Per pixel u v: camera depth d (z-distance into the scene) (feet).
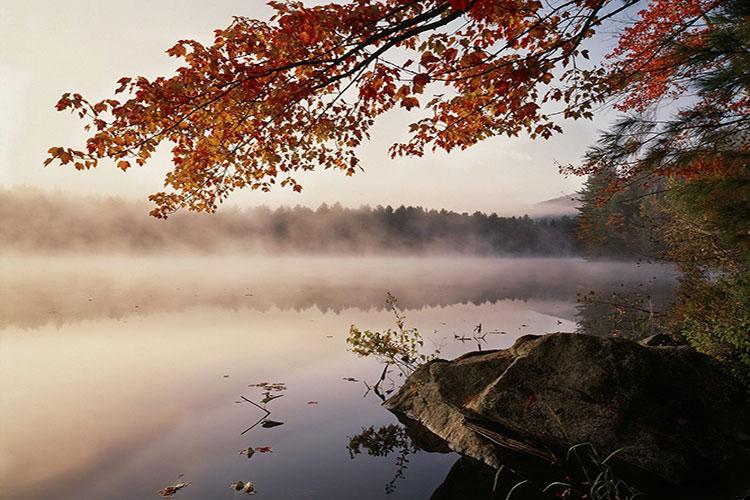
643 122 14.11
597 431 15.08
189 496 14.20
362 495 14.05
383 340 29.22
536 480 14.44
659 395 15.74
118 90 10.87
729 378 17.07
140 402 24.12
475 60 11.66
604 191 18.85
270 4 10.57
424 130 15.38
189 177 14.28
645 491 13.34
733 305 18.26
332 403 23.77
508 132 15.21
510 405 16.70
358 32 10.63
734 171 13.06
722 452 14.40
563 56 11.25
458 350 36.42
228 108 12.25
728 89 12.24
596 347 16.98
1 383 27.76
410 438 18.83
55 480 15.33
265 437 19.16
